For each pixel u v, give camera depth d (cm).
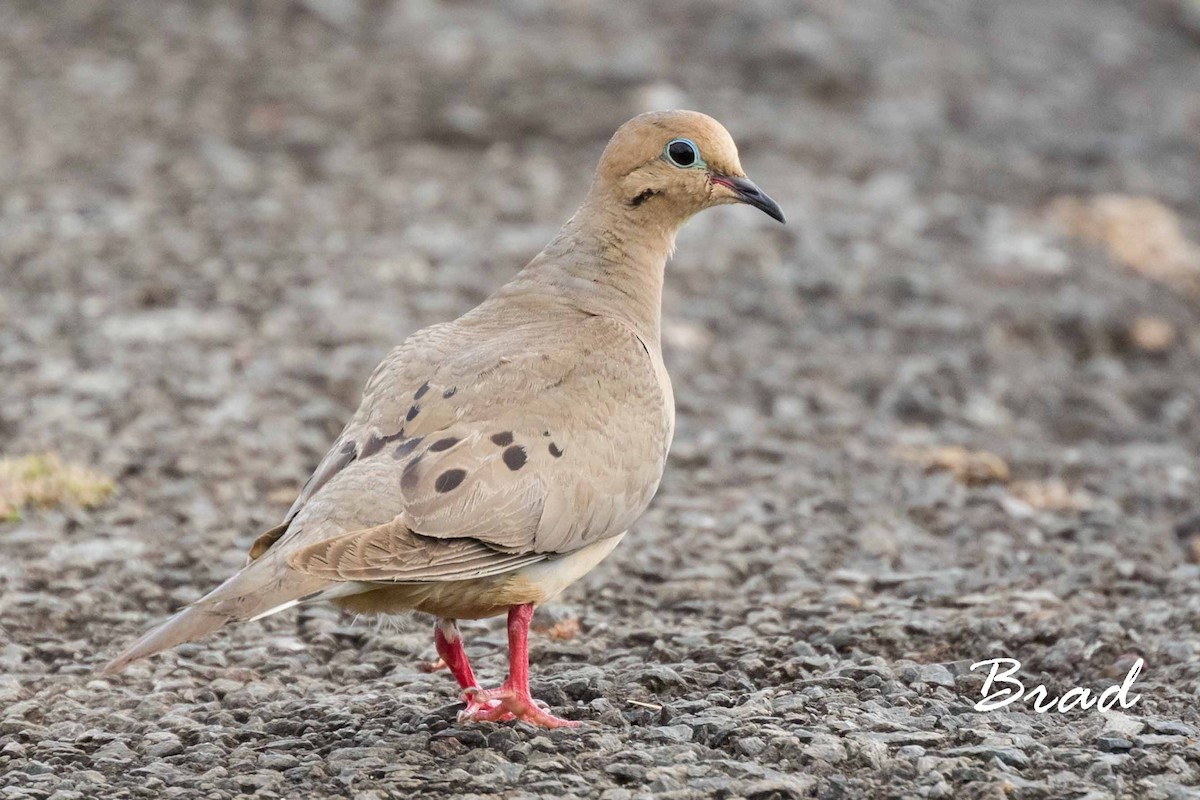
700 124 975
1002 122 2675
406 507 797
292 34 2762
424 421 838
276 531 816
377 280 1816
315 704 927
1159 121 2861
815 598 1147
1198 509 1417
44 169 2170
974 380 1741
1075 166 2523
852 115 2614
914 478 1455
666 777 795
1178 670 991
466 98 2509
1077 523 1366
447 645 890
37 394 1479
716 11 2975
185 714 915
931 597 1147
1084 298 1992
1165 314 1991
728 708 905
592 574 1195
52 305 1711
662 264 992
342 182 2184
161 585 1136
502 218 2080
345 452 843
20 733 884
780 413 1608
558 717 898
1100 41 3369
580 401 866
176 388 1502
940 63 2908
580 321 926
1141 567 1230
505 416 844
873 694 938
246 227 1980
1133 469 1547
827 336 1825
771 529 1307
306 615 1101
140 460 1355
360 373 1563
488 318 942
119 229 1953
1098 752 849
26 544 1189
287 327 1670
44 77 2541
